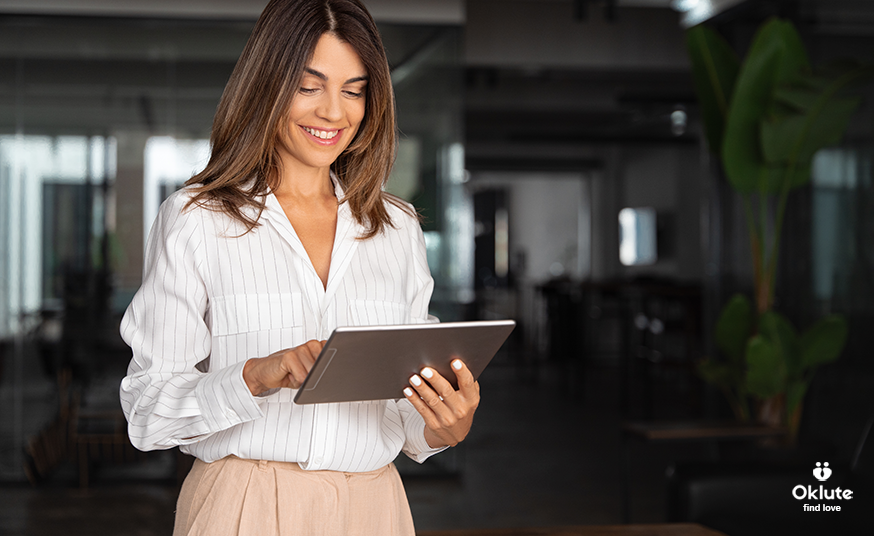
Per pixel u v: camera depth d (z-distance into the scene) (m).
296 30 1.06
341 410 1.10
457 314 4.78
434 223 4.77
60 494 4.24
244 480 1.07
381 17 4.73
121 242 4.69
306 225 1.17
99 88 4.66
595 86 8.71
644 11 6.51
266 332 1.09
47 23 4.62
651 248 11.02
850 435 3.62
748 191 3.58
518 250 14.30
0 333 4.61
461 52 4.78
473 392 1.04
